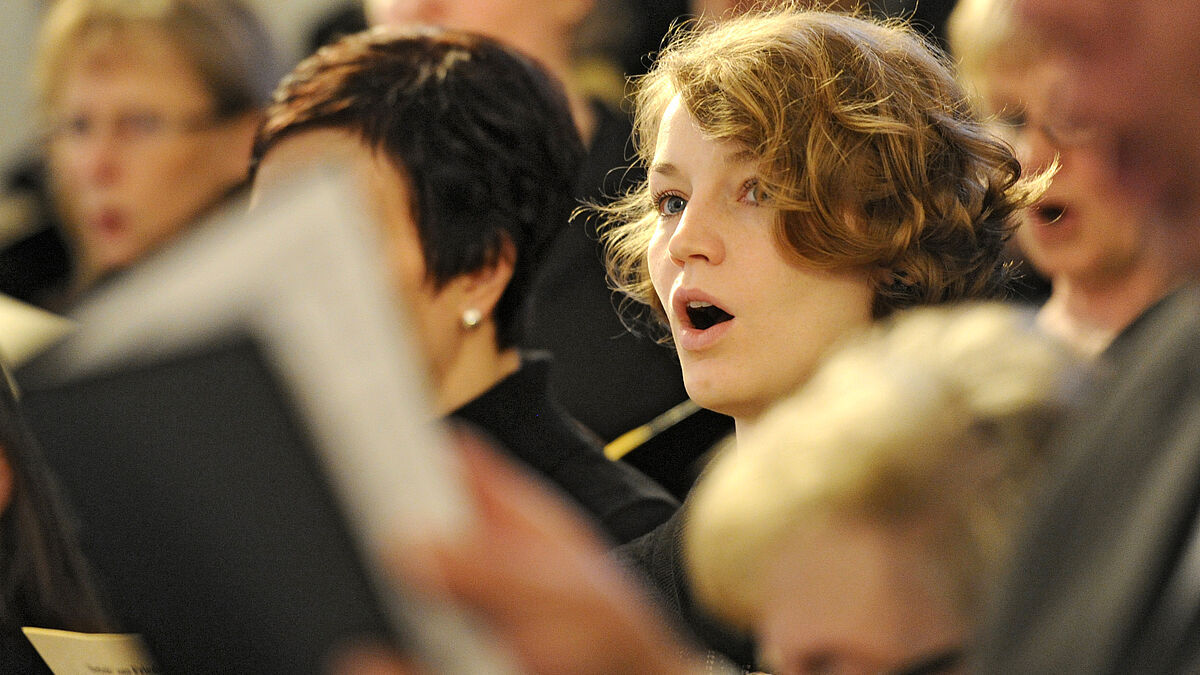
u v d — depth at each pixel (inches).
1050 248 202.7
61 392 129.6
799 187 187.3
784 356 191.9
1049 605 107.8
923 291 189.9
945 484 109.6
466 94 240.7
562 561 118.1
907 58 201.6
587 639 115.9
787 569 111.3
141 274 135.6
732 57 197.2
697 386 196.5
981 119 206.7
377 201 236.1
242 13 372.2
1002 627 107.7
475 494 122.6
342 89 242.4
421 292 239.8
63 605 244.1
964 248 194.1
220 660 129.0
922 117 195.2
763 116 189.9
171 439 126.2
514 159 242.1
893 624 108.9
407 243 237.3
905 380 115.3
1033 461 111.1
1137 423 112.7
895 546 109.3
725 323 194.7
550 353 328.2
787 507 111.0
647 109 229.6
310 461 123.2
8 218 401.7
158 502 128.2
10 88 410.0
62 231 396.2
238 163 366.6
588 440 262.2
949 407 112.8
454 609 119.3
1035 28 187.3
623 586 122.4
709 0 316.5
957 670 109.1
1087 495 110.2
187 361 125.0
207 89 359.9
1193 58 137.4
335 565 122.6
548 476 248.8
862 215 188.1
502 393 249.6
